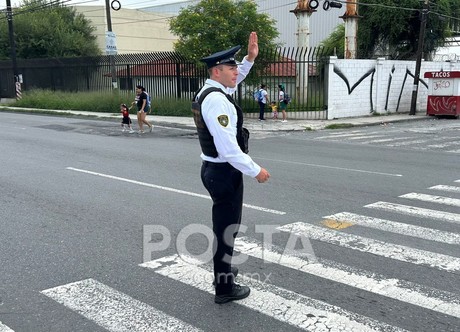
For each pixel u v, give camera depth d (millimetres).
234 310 3949
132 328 3676
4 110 30297
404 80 25859
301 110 23703
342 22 41250
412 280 4488
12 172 9781
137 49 46875
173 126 20094
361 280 4492
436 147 13859
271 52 22500
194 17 21688
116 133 17391
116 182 8758
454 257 5051
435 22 31891
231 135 3602
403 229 5961
